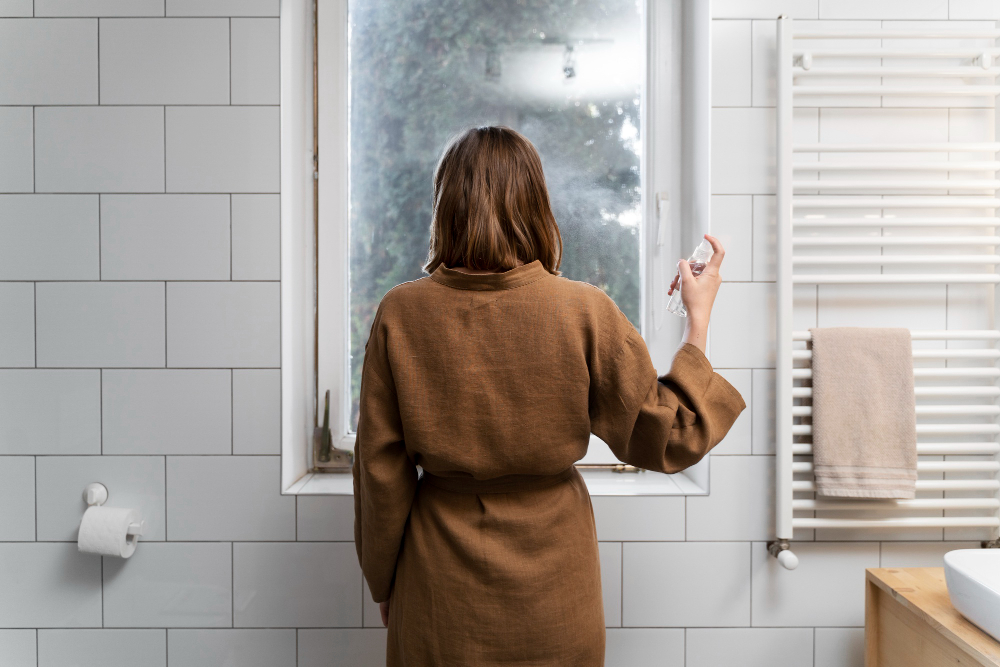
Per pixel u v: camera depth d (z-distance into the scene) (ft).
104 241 4.14
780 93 4.00
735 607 4.16
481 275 2.61
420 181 4.66
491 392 2.58
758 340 4.15
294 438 4.37
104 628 4.16
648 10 4.64
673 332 4.63
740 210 4.14
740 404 2.91
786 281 3.99
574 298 2.64
